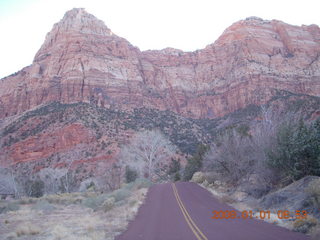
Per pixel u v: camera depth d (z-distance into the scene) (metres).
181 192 28.86
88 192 40.44
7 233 14.55
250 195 20.38
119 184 41.84
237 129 32.16
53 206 27.09
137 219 15.88
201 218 14.72
